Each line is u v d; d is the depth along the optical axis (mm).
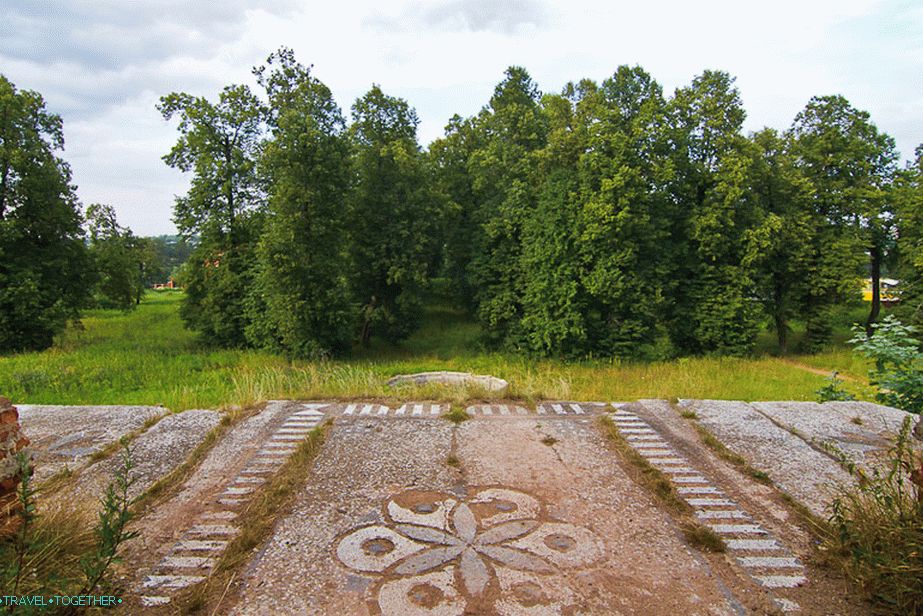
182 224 23281
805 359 21797
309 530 4379
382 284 25016
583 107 21766
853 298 23312
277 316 19656
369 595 3504
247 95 23547
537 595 3504
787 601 3477
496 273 25234
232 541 4168
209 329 23234
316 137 19172
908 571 3305
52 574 3158
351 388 9914
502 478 5469
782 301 24078
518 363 20828
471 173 26125
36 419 7461
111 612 3289
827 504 4664
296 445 6480
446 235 27875
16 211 21047
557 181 21781
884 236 25234
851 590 3600
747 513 4738
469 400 8844
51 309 20531
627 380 15039
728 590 3602
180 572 3785
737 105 22125
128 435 6758
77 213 23141
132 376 14367
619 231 19781
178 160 23219
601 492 5145
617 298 20641
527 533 4336
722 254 21797
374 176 24000
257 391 10078
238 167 23016
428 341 26875
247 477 5523
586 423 7410
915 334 14109
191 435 6797
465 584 3617
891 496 3883
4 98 20219
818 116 24469
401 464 5844
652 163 20625
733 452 6242
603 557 3990
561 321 20500
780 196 23547
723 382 14570
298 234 19375
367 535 4293
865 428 7094
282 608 3379
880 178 24547
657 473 5500
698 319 21859
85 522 4176
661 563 3922
